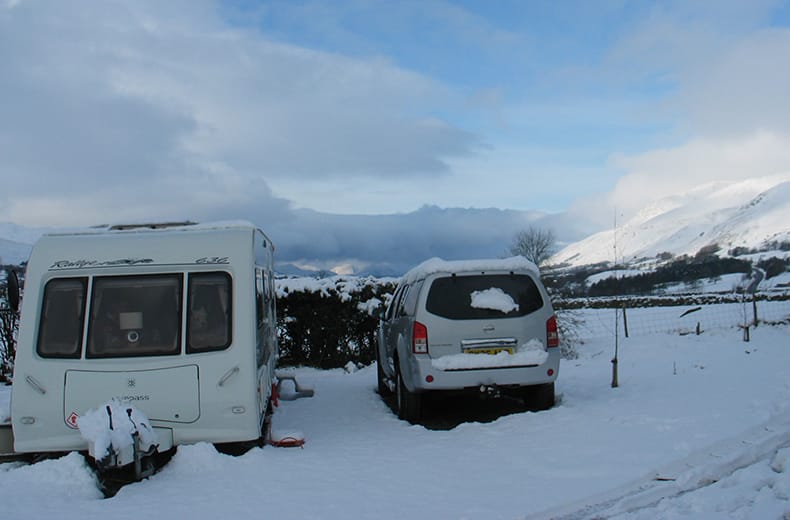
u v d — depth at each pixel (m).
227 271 7.33
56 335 7.07
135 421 6.49
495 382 8.63
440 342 8.66
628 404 8.87
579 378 12.00
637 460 6.29
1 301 13.52
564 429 7.70
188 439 7.02
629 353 15.09
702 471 5.88
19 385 6.92
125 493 6.04
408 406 9.24
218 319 7.23
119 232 7.56
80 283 7.21
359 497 5.68
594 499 5.38
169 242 7.43
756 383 9.90
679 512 5.00
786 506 4.97
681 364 12.77
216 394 7.04
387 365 11.09
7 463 7.24
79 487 6.18
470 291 8.82
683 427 7.34
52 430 6.90
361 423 9.27
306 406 10.83
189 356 7.08
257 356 7.37
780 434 6.97
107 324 7.13
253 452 7.11
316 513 5.30
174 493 5.96
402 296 10.40
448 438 7.86
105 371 6.97
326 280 16.19
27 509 5.57
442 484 5.97
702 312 25.23
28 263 7.23
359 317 15.99
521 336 8.73
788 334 16.05
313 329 15.65
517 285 8.91
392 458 7.01
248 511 5.40
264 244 9.24
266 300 9.41
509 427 8.08
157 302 7.21
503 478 6.06
